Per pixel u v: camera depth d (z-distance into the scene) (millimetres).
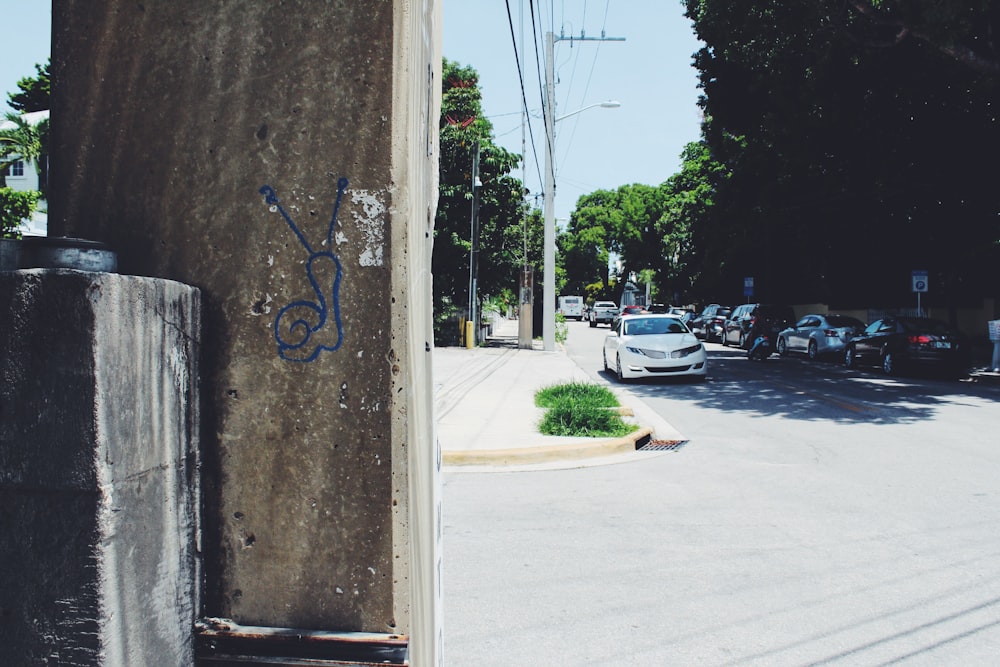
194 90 1777
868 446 9375
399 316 1728
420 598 1871
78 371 1388
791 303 38812
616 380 17938
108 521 1412
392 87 1732
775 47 16719
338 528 1728
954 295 23531
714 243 30172
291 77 1751
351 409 1729
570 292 83188
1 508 1412
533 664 3643
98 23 1812
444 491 7148
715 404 13523
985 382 17312
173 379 1633
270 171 1754
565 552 5297
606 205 76188
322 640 1691
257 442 1739
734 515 6230
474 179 28359
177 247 1772
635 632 3992
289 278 1744
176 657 1629
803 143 18891
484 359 23438
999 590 4531
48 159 1826
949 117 18062
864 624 4078
